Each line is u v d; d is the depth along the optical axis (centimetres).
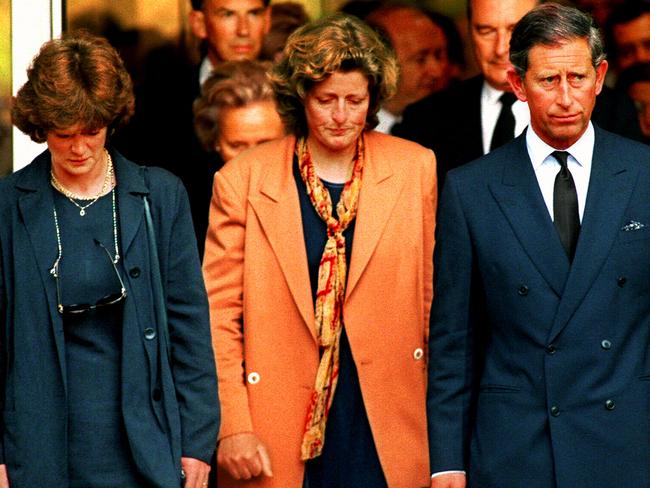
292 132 1939
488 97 2320
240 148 2314
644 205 1684
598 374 1667
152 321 1673
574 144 1703
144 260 1673
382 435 1870
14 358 1652
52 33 2322
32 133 1636
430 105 2333
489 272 1706
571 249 1692
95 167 1670
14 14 2309
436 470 1753
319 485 1888
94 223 1666
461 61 2322
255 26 2319
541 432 1677
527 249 1686
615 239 1670
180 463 1684
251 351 1888
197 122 2325
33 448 1636
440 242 1750
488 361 1723
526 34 1653
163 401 1681
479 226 1714
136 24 2334
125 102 1642
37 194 1667
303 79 1839
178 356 1716
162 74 2336
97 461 1642
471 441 1742
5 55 2309
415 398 1897
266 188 1897
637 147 1720
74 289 1642
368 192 1881
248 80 2306
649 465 1678
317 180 1886
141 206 1684
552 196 1708
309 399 1872
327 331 1859
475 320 1753
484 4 2298
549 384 1672
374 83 1875
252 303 1886
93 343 1652
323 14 2331
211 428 1716
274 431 1880
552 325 1670
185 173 2330
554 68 1634
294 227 1877
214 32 2320
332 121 1842
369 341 1866
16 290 1650
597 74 1686
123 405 1647
